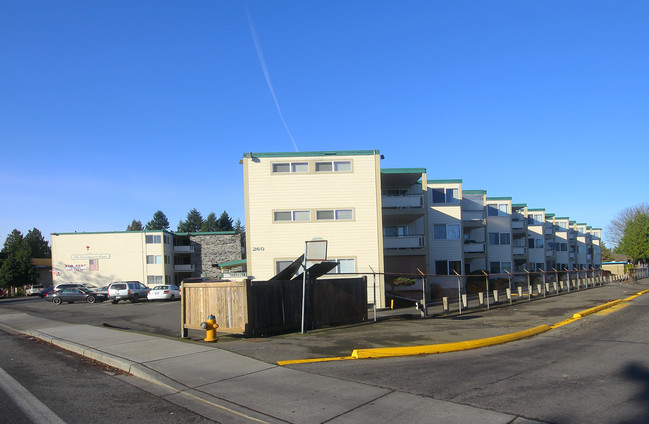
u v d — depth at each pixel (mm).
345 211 25828
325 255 12938
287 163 25969
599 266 82250
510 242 46719
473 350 10492
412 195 34375
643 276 57781
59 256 58156
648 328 13203
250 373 8062
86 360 10094
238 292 12359
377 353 9492
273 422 5707
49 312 25922
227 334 13477
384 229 37562
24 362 10109
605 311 18578
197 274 65125
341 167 26141
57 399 6938
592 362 8750
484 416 5691
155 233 59562
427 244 35219
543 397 6449
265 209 25641
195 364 8766
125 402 6758
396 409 6020
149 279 58812
